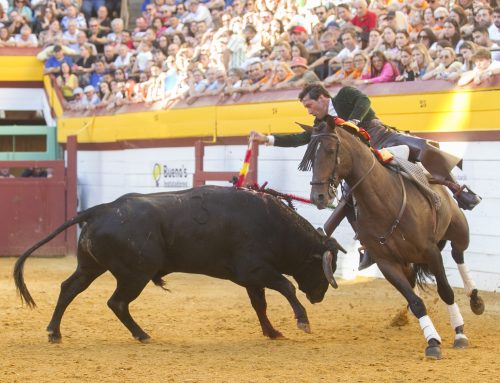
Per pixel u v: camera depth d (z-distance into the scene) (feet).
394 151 34.65
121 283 35.55
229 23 79.51
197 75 74.02
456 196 36.96
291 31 70.69
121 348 34.88
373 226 32.63
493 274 51.13
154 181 77.00
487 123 50.83
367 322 41.93
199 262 36.06
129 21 102.58
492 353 32.99
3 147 101.45
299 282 37.27
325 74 64.64
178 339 37.42
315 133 31.35
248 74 68.64
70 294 36.37
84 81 93.35
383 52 57.57
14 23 98.89
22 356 33.14
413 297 32.30
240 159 66.49
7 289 54.60
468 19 60.18
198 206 35.96
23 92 96.94
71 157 77.92
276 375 29.32
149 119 77.00
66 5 99.04
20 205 77.36
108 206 35.91
